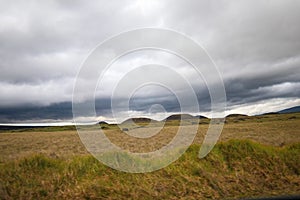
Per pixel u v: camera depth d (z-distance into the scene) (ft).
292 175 43.73
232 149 48.19
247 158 46.65
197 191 40.24
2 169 41.11
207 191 40.24
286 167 45.21
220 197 38.50
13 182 39.83
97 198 38.19
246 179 42.73
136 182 41.29
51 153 46.68
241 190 40.29
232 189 40.63
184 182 41.68
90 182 40.73
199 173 43.45
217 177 42.88
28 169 41.73
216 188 40.60
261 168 44.96
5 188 38.88
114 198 38.34
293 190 39.32
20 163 42.29
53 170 42.01
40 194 38.73
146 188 40.37
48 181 40.34
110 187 40.14
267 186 41.34
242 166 45.24
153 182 41.47
